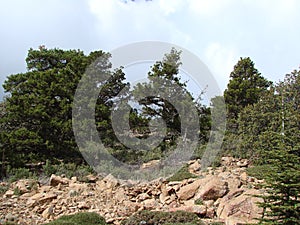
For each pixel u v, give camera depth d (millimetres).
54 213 8953
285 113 14469
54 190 10945
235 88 22031
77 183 11820
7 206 9391
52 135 15086
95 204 9758
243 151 14445
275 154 6781
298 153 7184
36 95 16375
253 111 15930
